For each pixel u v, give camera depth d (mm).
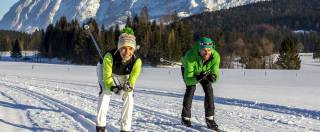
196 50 7207
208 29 155500
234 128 7527
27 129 6730
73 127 6898
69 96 11961
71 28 100625
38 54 116000
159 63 76938
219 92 18312
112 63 5727
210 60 7227
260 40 106875
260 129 7543
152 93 15711
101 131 6055
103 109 6039
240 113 9805
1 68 45344
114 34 79938
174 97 14102
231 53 95625
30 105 9477
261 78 32594
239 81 28750
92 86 18703
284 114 9875
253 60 88562
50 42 105812
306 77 33750
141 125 7340
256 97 15820
